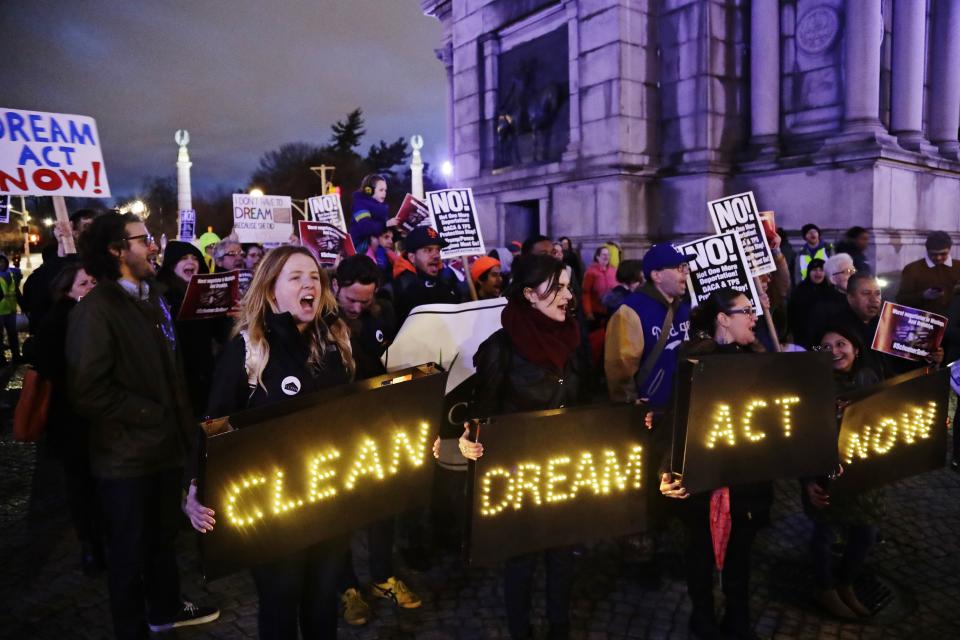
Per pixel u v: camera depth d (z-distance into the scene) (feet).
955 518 15.58
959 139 52.16
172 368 11.01
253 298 8.47
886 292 40.88
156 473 10.60
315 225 23.09
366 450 8.52
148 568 11.34
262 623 8.46
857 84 43.45
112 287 10.36
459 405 12.15
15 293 37.83
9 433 24.31
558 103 53.88
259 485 7.69
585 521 9.75
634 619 11.84
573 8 51.01
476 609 12.28
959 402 18.30
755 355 9.62
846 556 11.64
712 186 47.39
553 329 10.20
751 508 10.40
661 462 10.16
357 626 11.73
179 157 116.98
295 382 8.45
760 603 12.24
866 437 10.78
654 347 13.14
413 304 16.83
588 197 50.78
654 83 50.08
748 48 49.11
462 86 62.69
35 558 14.71
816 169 44.24
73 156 16.37
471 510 9.01
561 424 9.34
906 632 11.34
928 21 50.60
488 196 60.18
